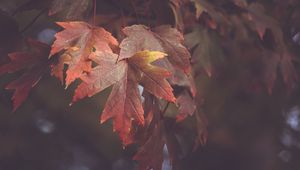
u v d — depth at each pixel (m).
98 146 2.55
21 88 1.00
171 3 1.08
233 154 2.42
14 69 1.00
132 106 0.93
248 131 2.38
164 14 1.09
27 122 2.43
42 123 2.47
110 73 0.94
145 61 0.95
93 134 2.46
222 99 2.05
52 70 0.97
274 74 1.31
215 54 1.23
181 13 1.16
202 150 2.35
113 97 0.93
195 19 1.19
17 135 2.46
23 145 2.50
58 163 2.64
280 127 2.43
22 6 1.08
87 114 2.36
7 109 2.31
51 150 2.58
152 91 0.94
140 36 0.97
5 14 1.08
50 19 1.27
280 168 2.54
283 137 2.51
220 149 2.39
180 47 0.98
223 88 1.94
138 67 0.94
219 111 2.16
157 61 0.97
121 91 0.93
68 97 2.34
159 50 0.97
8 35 1.08
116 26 1.10
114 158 2.62
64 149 2.61
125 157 2.62
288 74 1.29
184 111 1.08
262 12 1.24
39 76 0.99
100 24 1.10
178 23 1.09
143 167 1.03
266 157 2.45
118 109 0.93
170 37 0.99
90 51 0.94
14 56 0.99
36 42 1.00
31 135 2.50
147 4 1.10
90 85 0.93
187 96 1.09
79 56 0.94
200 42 1.21
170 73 0.94
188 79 1.08
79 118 2.38
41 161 2.58
